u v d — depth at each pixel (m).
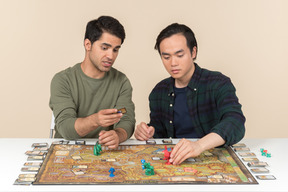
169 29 1.76
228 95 1.85
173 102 2.02
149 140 1.78
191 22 3.21
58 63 3.26
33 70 3.28
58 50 3.25
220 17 3.21
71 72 1.94
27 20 3.21
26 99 3.32
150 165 1.45
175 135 2.08
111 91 1.97
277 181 1.34
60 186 1.28
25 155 1.56
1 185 1.28
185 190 1.26
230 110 1.76
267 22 3.24
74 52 3.25
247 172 1.40
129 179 1.33
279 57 3.29
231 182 1.32
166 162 1.49
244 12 3.22
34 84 3.30
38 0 3.20
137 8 3.19
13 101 3.32
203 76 1.96
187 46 1.77
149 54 3.26
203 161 1.50
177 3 3.19
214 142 1.56
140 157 1.55
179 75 1.79
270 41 3.27
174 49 1.74
